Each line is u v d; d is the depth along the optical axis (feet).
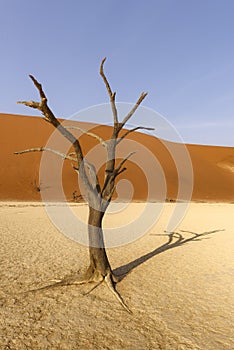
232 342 13.82
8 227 45.57
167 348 13.20
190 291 20.48
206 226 54.85
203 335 14.44
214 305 18.13
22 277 22.43
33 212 67.67
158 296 19.45
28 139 154.92
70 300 18.43
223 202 137.28
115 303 18.12
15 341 13.58
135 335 14.33
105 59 19.57
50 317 16.11
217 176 184.55
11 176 119.55
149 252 32.35
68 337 14.05
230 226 55.36
